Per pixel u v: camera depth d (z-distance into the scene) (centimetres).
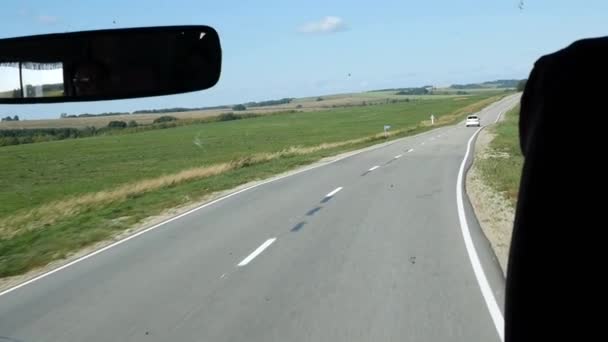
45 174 4897
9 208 3050
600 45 169
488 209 1538
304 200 1888
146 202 2109
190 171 3198
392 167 2866
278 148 5978
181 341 657
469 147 3956
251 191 2242
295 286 868
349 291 825
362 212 1577
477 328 649
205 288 887
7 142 8688
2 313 822
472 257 1002
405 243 1147
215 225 1508
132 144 8038
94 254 1242
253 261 1059
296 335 655
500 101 14375
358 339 632
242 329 686
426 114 12006
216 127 11356
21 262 1229
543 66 177
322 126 9900
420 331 648
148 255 1177
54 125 7581
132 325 726
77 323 746
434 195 1848
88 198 2481
